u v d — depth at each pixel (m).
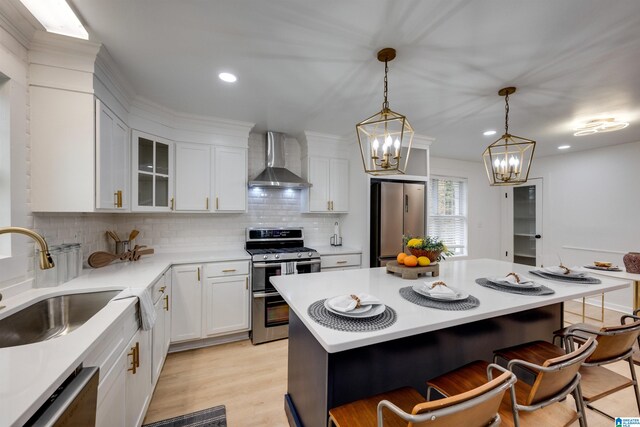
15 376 0.78
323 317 1.24
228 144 3.07
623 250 3.80
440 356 1.54
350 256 3.36
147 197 2.56
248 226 3.50
